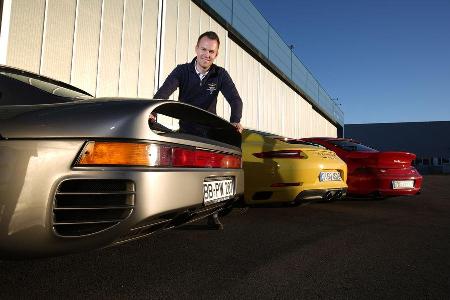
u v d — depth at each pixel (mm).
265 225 2688
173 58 5871
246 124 8766
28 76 1680
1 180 1045
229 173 1850
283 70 11312
